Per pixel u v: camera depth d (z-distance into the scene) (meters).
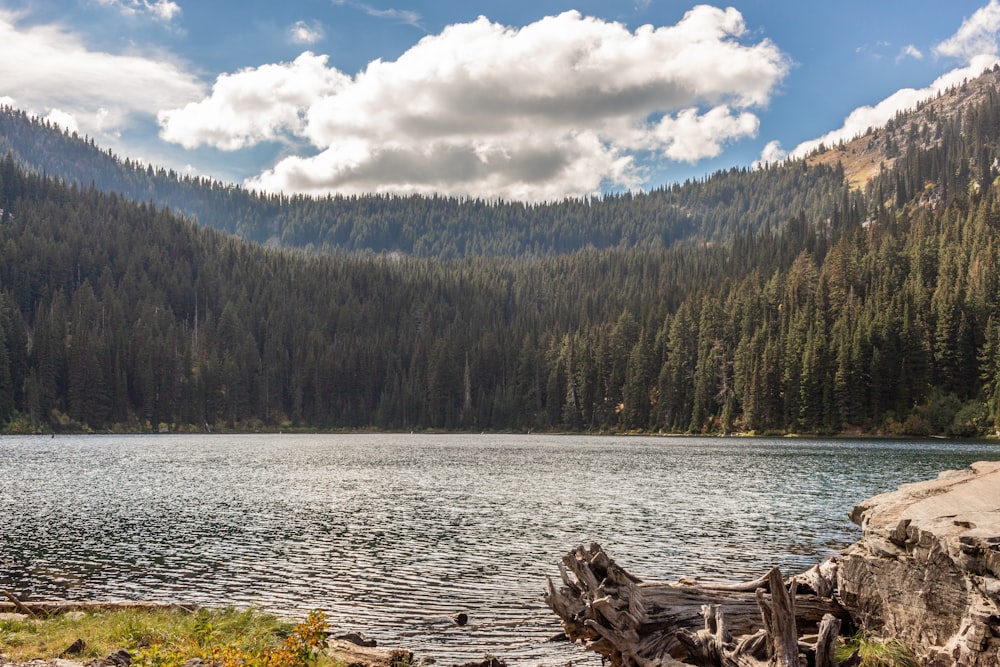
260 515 42.50
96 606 19.08
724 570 27.08
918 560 11.30
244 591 24.78
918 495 14.03
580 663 17.72
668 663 12.30
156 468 75.94
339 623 21.05
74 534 35.94
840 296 156.12
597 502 47.75
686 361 163.62
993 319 125.06
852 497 49.12
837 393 127.88
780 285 173.50
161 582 26.03
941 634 10.78
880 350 127.88
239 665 13.11
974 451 89.38
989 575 9.59
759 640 12.13
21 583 25.80
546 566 28.56
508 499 49.75
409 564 28.94
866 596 12.88
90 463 81.69
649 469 73.12
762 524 38.00
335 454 101.38
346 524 39.03
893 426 122.50
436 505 46.81
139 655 13.53
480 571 27.69
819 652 11.41
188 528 37.81
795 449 100.25
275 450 111.00
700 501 47.75
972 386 124.75
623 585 13.53
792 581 14.02
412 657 16.94
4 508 45.44
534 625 20.94
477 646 19.09
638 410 166.88
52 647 15.04
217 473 70.44
